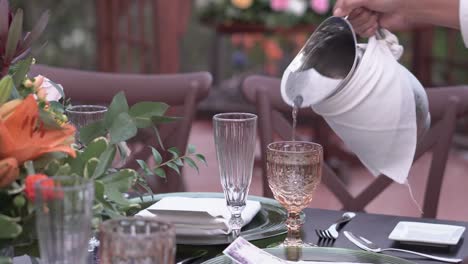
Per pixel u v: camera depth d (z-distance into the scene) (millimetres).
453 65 5254
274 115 2195
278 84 2203
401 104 1460
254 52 6156
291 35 4844
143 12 4895
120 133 1203
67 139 1145
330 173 2033
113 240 959
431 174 2080
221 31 4805
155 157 1334
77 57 5758
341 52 1503
